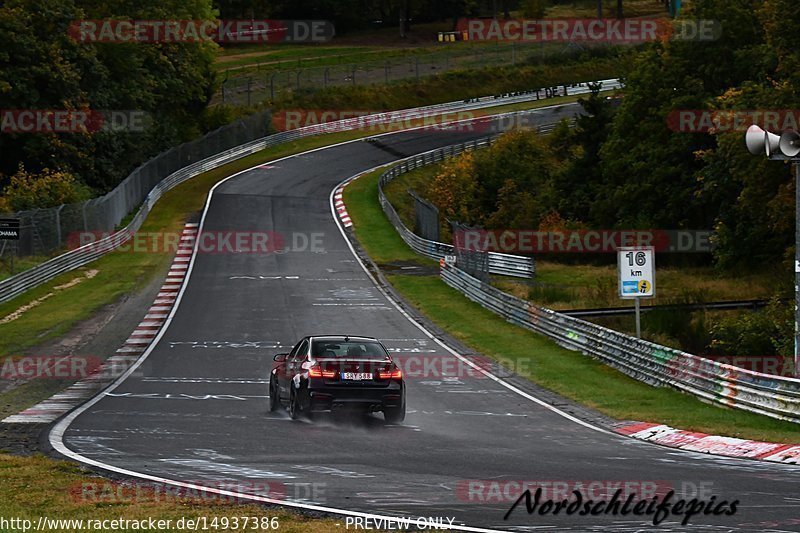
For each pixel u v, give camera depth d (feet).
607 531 42.39
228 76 458.09
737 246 216.95
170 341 137.90
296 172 332.39
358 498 48.83
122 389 102.01
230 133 359.05
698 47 263.70
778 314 144.66
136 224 248.11
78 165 280.92
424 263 222.07
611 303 176.76
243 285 190.29
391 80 465.47
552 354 131.54
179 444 67.77
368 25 622.54
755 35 260.01
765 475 56.34
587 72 503.20
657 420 83.92
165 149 341.82
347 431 75.77
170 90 349.61
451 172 312.71
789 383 82.79
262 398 97.30
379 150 371.56
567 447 69.36
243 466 58.59
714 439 72.43
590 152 295.48
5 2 275.18
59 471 55.26
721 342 142.00
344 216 273.54
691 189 253.24
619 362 119.03
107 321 154.20
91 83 290.35
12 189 235.40
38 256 203.62
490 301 170.09
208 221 260.42
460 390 104.47
